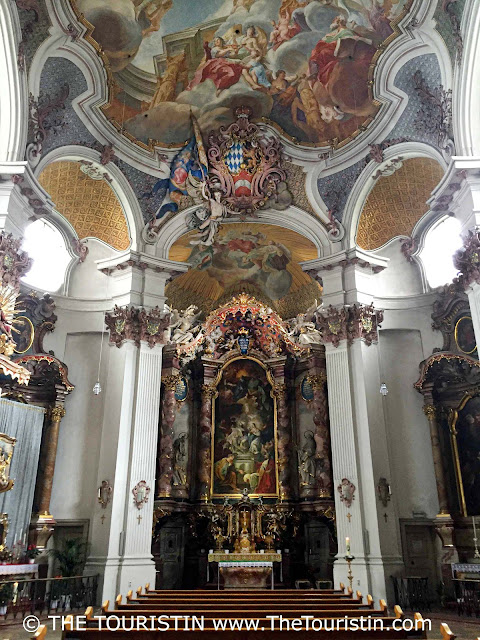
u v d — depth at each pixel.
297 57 14.19
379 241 16.22
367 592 12.27
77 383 15.03
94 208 15.66
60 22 12.12
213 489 16.42
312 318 15.96
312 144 15.42
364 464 13.43
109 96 14.01
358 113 14.66
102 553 12.71
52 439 14.14
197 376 17.34
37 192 12.08
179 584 15.23
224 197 15.92
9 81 11.77
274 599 9.20
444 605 12.69
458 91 11.97
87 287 15.86
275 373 17.38
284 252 17.66
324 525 15.64
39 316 15.05
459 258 11.38
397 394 15.06
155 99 14.57
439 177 14.60
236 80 14.67
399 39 12.84
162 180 15.59
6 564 11.30
